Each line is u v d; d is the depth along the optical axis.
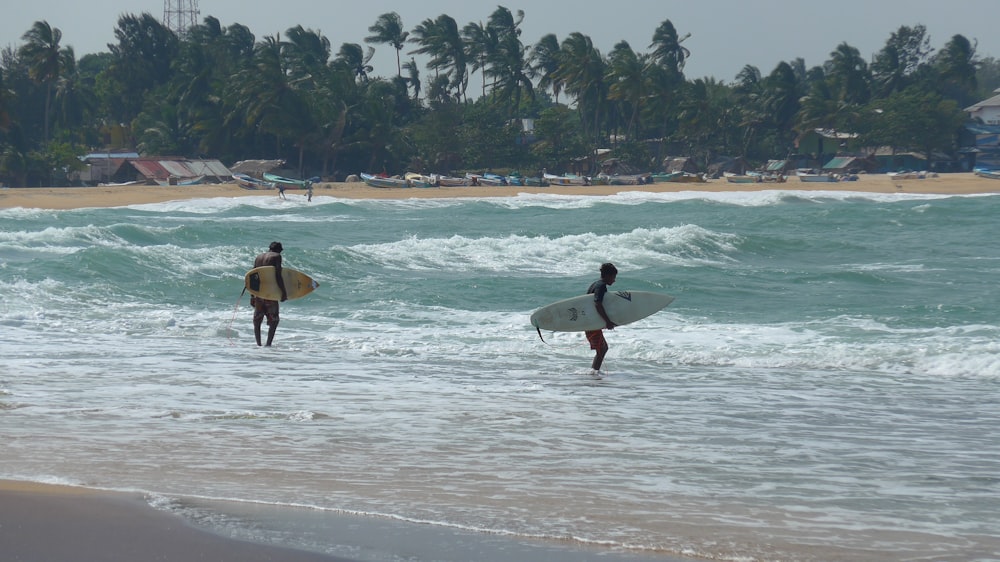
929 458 18.38
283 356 32.75
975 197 177.00
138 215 134.25
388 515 13.08
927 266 64.25
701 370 30.48
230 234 84.62
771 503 14.63
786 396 25.81
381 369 30.02
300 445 18.47
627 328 38.81
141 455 17.02
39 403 22.75
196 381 26.94
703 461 17.81
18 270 51.62
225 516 12.63
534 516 13.35
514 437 19.81
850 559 11.62
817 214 111.69
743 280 54.56
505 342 35.91
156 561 10.53
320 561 10.79
